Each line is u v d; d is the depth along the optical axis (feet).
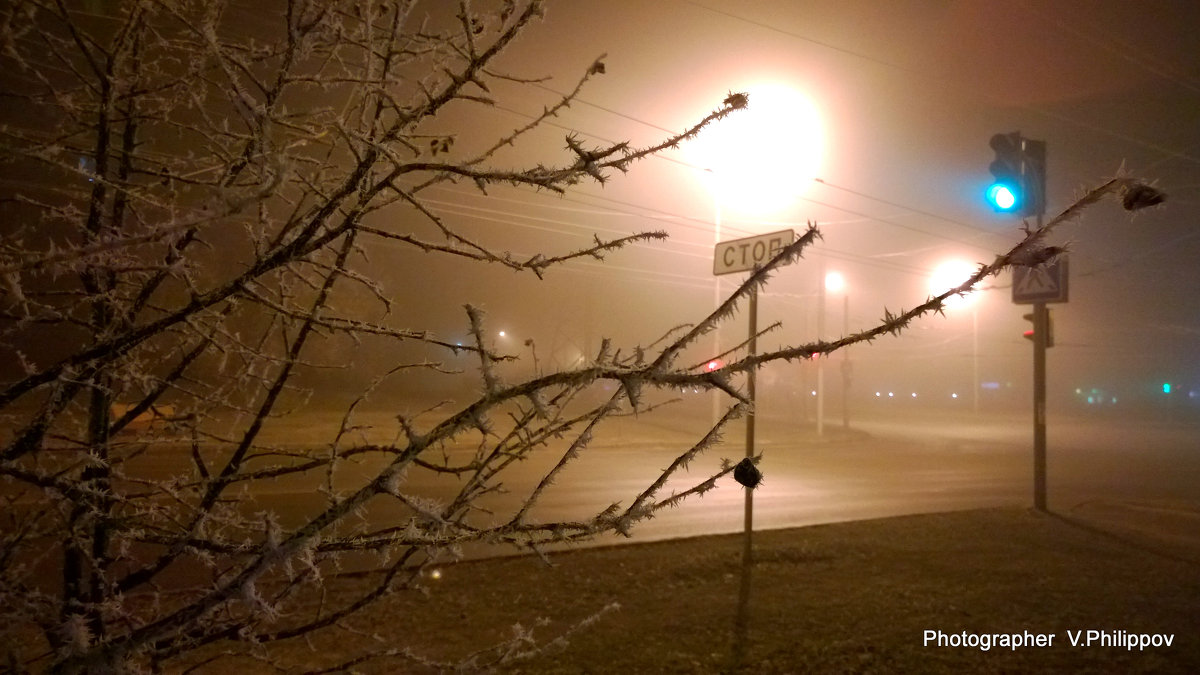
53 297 7.73
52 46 6.97
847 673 17.29
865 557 28.45
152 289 7.50
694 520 37.83
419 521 6.27
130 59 7.70
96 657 4.80
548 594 22.77
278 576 8.11
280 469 7.55
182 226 4.44
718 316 4.69
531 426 9.64
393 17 6.50
